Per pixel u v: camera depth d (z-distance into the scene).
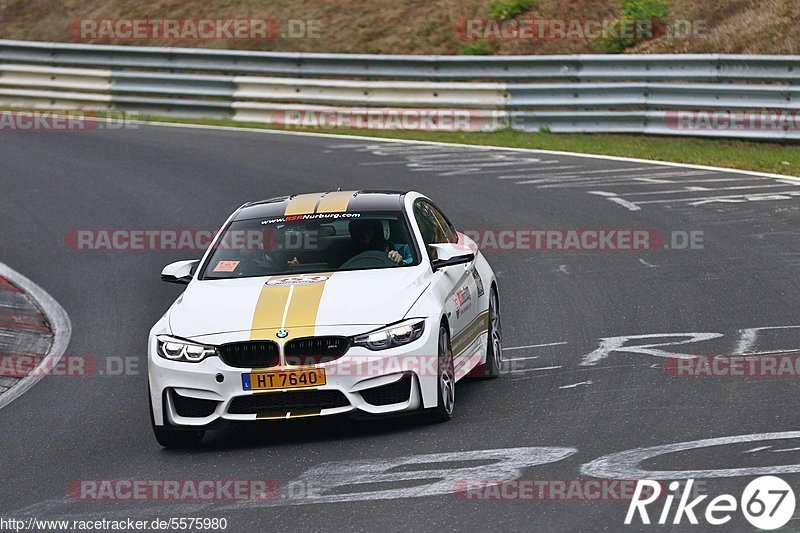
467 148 51.31
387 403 17.89
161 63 63.94
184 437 18.70
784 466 14.71
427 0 73.75
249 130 59.03
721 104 49.75
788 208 36.38
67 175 49.69
